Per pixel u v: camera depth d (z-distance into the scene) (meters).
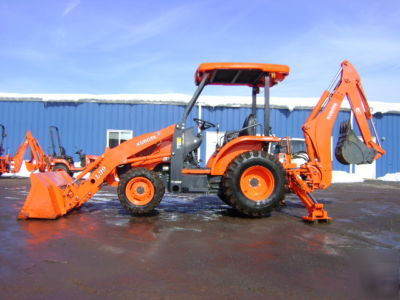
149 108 13.48
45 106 13.55
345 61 5.28
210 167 5.16
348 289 2.28
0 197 6.73
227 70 4.96
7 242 3.32
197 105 13.37
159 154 4.98
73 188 4.77
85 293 2.17
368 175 14.30
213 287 2.29
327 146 5.09
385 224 4.45
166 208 5.61
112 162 4.87
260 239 3.57
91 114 13.48
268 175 4.70
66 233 3.72
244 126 5.57
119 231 3.85
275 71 4.95
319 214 4.46
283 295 2.18
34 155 11.09
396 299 2.14
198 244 3.34
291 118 13.75
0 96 13.56
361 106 5.27
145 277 2.45
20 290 2.21
